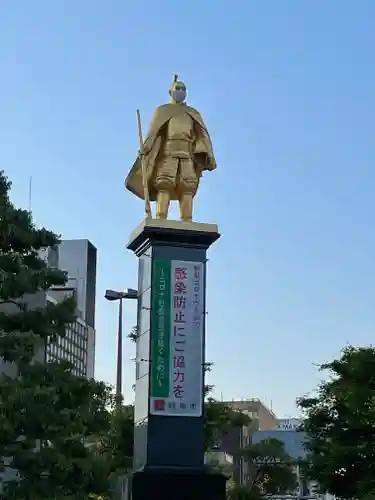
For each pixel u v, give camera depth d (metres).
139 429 21.69
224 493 20.41
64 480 24.06
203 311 21.94
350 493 37.88
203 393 21.41
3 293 24.62
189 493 20.25
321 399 39.22
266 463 52.31
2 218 25.66
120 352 36.34
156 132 23.05
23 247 26.14
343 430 37.91
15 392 23.08
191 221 22.36
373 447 36.47
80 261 80.00
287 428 93.00
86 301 79.31
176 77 23.97
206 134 23.27
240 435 60.97
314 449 38.78
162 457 20.78
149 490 20.14
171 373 21.36
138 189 23.66
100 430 26.08
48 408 23.48
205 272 22.17
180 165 22.88
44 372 24.92
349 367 38.19
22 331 25.69
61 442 24.28
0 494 23.75
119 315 36.59
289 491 54.34
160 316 21.67
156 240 22.05
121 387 35.75
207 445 38.62
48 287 26.41
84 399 25.20
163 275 21.92
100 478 24.31
